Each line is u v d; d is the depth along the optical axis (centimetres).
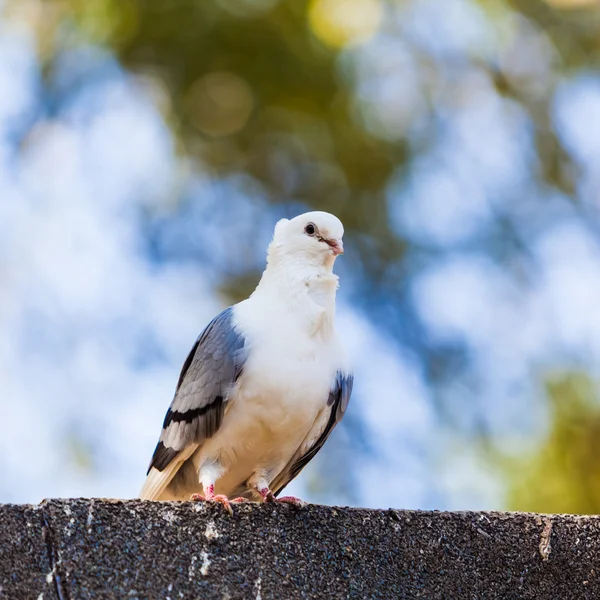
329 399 743
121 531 508
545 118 1697
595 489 1373
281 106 1575
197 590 517
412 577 557
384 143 1608
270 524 545
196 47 1534
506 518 579
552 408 1459
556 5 1712
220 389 718
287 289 745
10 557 482
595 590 578
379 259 1593
